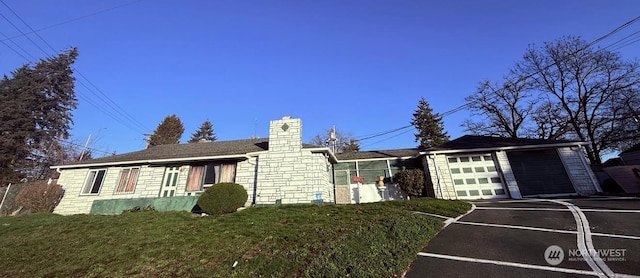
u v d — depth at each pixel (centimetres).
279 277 506
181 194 1527
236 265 566
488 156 1573
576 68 2328
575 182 1414
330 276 476
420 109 3875
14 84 3128
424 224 800
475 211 1034
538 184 1446
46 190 1546
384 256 559
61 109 3319
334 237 709
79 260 642
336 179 1889
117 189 1593
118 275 554
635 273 470
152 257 630
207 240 725
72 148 3198
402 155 1864
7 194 1627
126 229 866
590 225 743
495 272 504
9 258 677
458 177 1563
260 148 1625
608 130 2258
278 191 1424
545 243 633
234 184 1240
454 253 606
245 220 916
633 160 1917
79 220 1037
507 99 2742
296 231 778
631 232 664
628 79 2120
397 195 1769
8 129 2875
